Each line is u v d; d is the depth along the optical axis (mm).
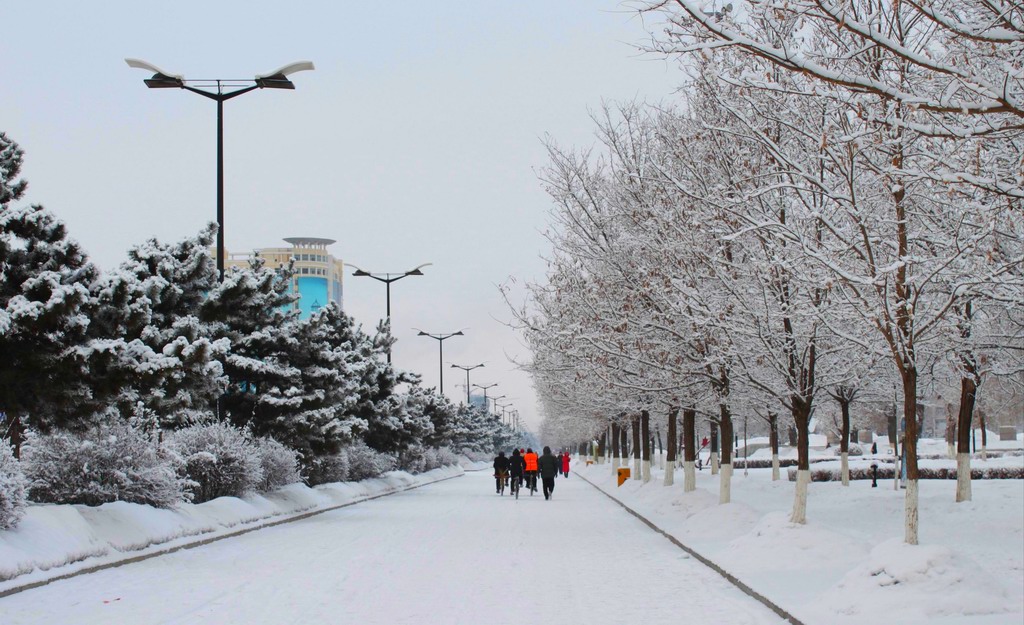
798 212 16062
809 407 19000
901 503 25469
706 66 9273
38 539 15828
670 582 15086
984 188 8078
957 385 31734
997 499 23797
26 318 15188
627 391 27641
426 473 69375
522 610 12414
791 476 37625
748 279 19281
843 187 15117
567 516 30609
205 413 28266
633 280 24203
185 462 23266
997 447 68375
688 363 23766
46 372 16375
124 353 16859
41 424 17531
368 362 45656
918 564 11508
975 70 8773
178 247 27469
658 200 22391
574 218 26844
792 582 13938
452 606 12711
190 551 19594
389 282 54562
